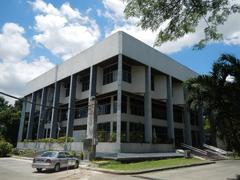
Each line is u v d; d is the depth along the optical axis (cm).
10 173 1556
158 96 3634
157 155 2623
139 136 2944
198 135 4541
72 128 3475
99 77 3334
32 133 4812
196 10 959
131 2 970
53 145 3269
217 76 1377
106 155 2411
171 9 971
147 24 998
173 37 1051
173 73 3778
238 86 1328
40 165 1656
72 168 1892
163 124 3831
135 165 1991
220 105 1356
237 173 1705
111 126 3136
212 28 1012
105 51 3083
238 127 1352
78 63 3588
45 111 4359
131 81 3275
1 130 5488
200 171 1809
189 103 1823
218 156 3288
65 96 4147
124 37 2950
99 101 3519
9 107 6359
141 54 3175
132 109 3381
